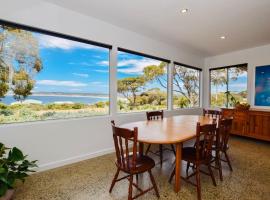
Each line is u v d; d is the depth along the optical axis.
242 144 3.85
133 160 1.69
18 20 2.27
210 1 2.39
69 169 2.54
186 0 2.39
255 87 4.51
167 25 3.24
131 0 2.42
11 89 2.37
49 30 2.53
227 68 5.18
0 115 2.30
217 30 3.42
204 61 5.71
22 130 2.32
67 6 2.62
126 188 2.05
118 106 3.60
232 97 5.06
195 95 5.60
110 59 3.30
